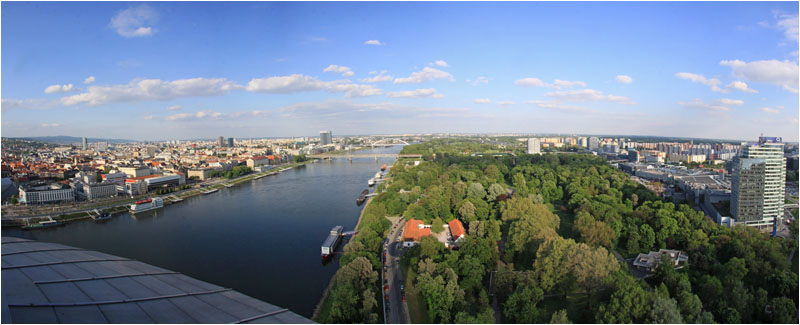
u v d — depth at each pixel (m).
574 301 171.62
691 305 150.88
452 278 176.50
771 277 179.00
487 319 150.25
